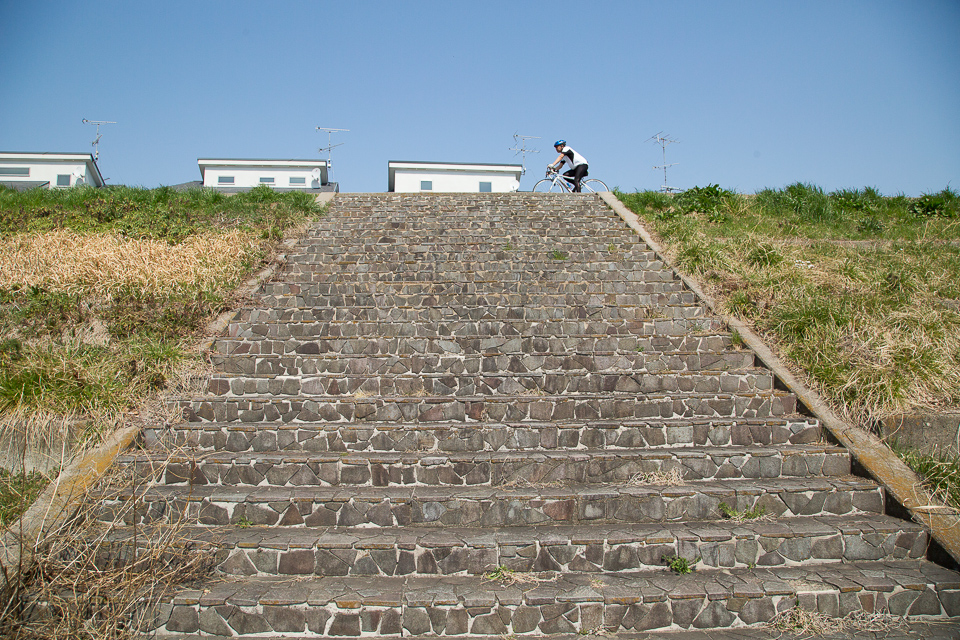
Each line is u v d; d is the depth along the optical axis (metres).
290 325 6.07
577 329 6.09
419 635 3.21
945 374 4.88
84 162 18.67
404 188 22.22
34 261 6.77
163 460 4.11
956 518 3.76
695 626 3.29
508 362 5.43
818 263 7.37
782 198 10.70
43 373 4.59
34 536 3.39
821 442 4.62
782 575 3.50
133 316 5.85
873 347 5.16
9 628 2.93
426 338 5.79
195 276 6.79
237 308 6.43
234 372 5.37
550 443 4.47
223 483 4.11
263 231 8.59
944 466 4.03
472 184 22.41
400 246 8.31
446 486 4.07
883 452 4.32
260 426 4.45
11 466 4.36
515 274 7.36
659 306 6.44
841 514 3.99
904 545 3.73
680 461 4.21
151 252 7.11
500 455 4.21
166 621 3.21
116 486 3.92
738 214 10.15
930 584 3.37
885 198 11.21
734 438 4.55
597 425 4.48
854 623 3.28
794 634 3.22
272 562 3.52
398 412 4.75
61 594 3.17
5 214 8.51
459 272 7.50
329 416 4.74
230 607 3.20
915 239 8.68
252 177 21.62
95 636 3.03
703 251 7.45
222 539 3.57
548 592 3.29
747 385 5.23
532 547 3.56
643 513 3.88
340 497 3.81
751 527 3.74
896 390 4.62
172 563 3.45
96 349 5.16
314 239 8.63
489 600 3.22
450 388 5.20
